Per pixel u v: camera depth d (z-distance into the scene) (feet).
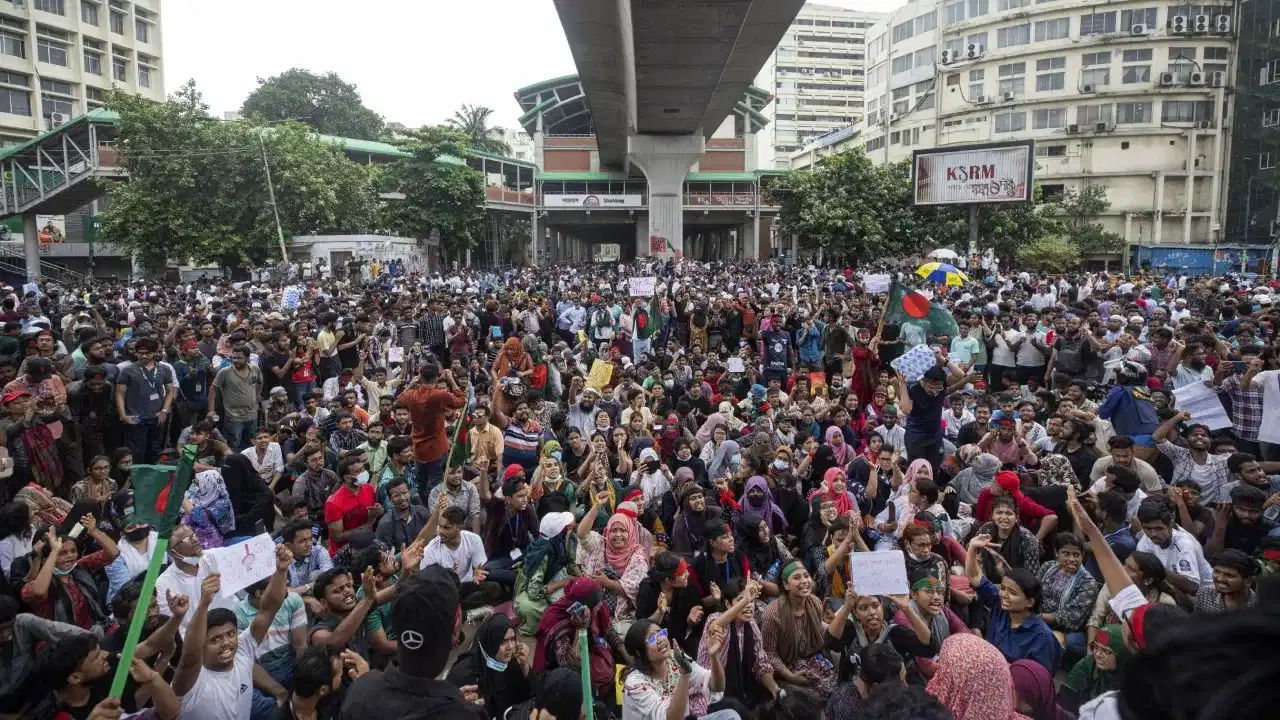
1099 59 168.14
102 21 171.12
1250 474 21.48
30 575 16.60
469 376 42.63
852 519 19.92
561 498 22.90
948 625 16.83
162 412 30.63
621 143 167.63
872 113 217.77
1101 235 162.61
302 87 192.75
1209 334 34.65
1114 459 22.50
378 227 149.89
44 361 25.26
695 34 83.20
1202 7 162.81
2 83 150.20
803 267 135.54
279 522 26.14
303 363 39.06
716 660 15.29
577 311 59.47
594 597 17.04
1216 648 3.20
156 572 11.93
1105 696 4.46
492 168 189.26
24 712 13.96
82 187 128.88
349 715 8.43
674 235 160.97
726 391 35.88
